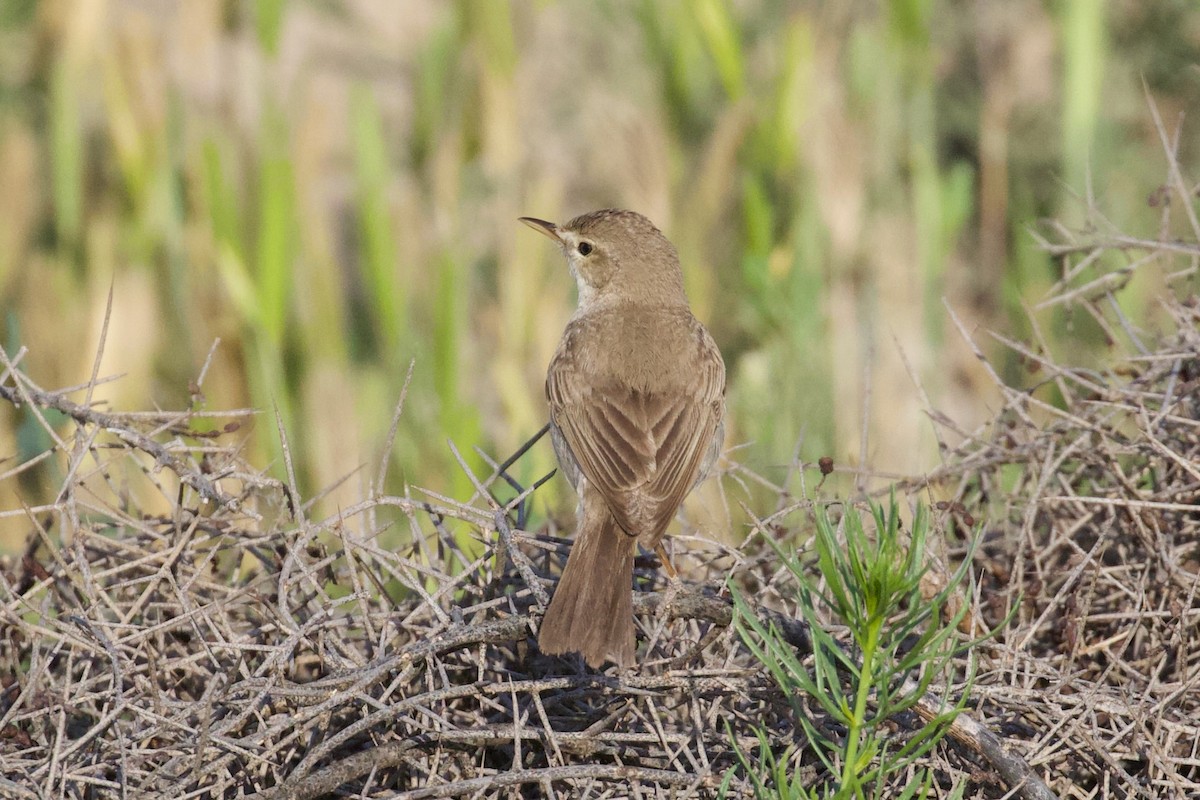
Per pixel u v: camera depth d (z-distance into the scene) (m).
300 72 14.43
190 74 14.98
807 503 8.14
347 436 13.36
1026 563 8.70
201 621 8.01
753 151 14.91
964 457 9.49
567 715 7.77
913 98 15.22
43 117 16.14
